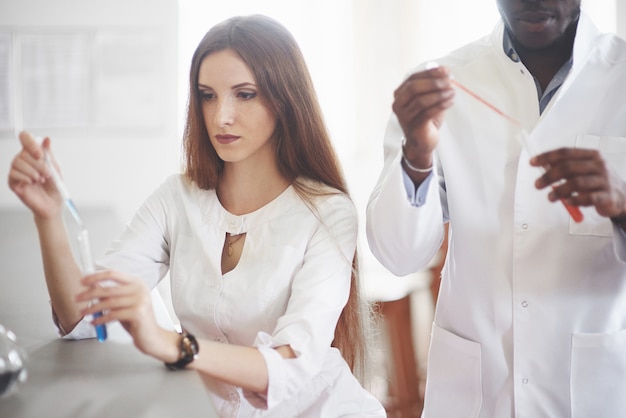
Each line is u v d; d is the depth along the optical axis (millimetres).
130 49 3260
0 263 2154
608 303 1678
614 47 1709
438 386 1792
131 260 1591
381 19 3934
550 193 1400
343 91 3957
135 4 3246
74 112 3250
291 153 1551
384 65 3963
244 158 1500
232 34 1491
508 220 1686
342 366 1520
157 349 1232
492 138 1697
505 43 1721
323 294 1438
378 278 3441
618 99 1664
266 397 1317
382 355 3385
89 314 1225
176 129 3316
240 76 1471
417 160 1512
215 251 1527
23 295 1797
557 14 1546
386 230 1611
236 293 1486
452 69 1767
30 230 2705
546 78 1703
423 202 1579
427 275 3453
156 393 1153
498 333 1714
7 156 3223
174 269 1569
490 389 1743
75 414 1071
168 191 1641
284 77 1511
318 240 1498
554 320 1674
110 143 3281
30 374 1240
